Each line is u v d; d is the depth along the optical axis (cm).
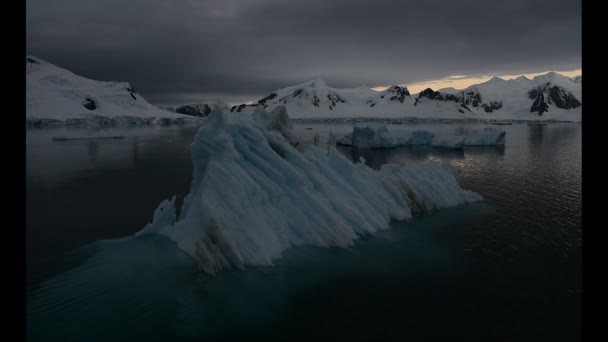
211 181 1459
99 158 5497
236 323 1084
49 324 1041
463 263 1516
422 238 1766
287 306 1175
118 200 2770
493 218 2112
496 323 1114
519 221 2073
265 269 1347
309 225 1591
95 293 1194
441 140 7138
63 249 1684
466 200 2439
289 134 1983
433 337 1051
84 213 2388
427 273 1420
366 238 1703
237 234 1387
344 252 1549
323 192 1773
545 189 3020
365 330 1076
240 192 1461
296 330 1068
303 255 1480
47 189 3209
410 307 1196
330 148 2131
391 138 7231
